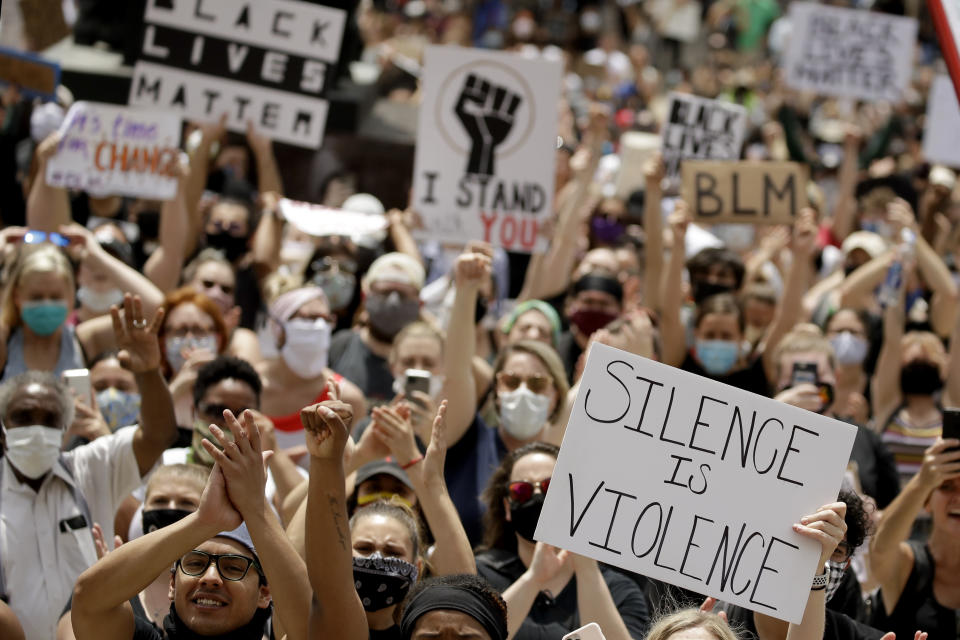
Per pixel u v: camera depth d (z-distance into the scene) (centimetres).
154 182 1041
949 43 741
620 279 1192
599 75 2781
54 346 852
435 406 803
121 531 745
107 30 1656
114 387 842
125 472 675
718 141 1297
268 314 947
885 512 709
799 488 548
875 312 1220
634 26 3072
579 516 541
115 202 1216
